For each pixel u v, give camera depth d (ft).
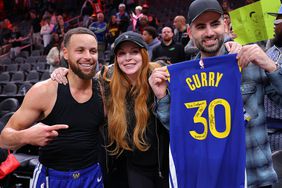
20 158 13.92
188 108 6.72
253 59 6.15
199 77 6.68
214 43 6.52
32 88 6.84
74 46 6.76
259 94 6.61
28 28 47.93
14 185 13.80
